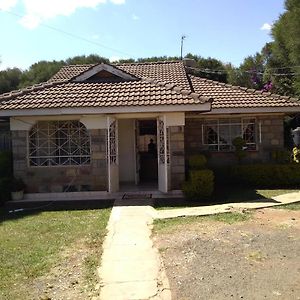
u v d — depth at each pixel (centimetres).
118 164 1538
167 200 1298
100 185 1383
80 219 1064
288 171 1546
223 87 1895
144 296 560
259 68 3906
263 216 1013
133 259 718
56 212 1180
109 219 1044
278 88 3125
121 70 1553
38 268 688
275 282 589
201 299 541
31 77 4253
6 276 656
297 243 776
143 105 1305
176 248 769
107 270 668
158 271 654
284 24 2991
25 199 1382
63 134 1412
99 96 1385
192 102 1296
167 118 1361
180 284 595
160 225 956
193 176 1280
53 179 1393
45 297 566
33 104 1342
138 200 1290
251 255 711
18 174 1393
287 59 3109
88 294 574
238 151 1669
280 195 1311
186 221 986
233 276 617
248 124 1741
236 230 884
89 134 1379
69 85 1515
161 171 1392
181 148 1368
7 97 1402
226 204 1180
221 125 1742
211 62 4100
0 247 822
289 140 2709
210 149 1745
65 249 793
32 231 951
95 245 814
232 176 1602
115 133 1441
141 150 1780
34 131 1408
